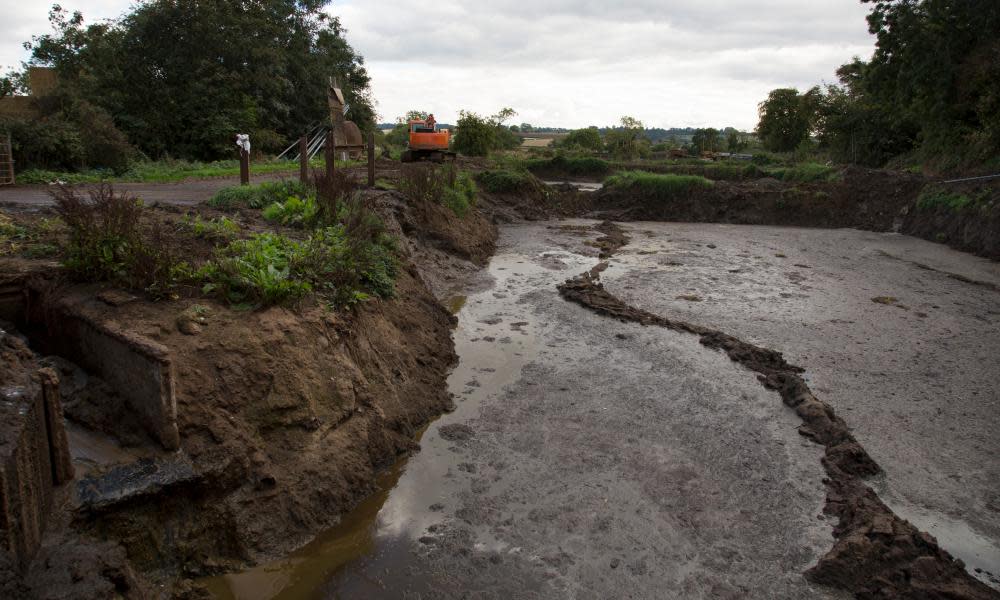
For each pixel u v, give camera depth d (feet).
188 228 27.43
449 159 98.22
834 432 24.43
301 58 119.24
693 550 18.08
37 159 61.57
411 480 21.25
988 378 30.71
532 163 142.92
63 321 19.94
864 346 35.14
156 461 16.76
